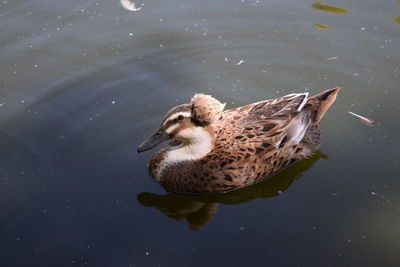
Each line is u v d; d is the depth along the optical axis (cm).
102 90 189
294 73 195
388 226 162
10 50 197
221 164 167
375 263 156
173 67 196
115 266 155
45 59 196
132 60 197
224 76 194
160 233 161
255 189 170
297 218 163
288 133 171
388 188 169
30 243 158
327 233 160
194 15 209
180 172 169
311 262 156
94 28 204
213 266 155
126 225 162
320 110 176
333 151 176
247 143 168
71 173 171
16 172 171
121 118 183
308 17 208
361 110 185
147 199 168
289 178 172
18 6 209
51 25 204
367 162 174
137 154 176
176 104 186
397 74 193
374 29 204
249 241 159
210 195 170
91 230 161
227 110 176
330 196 167
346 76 193
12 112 183
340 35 203
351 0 211
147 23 206
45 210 164
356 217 163
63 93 188
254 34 204
